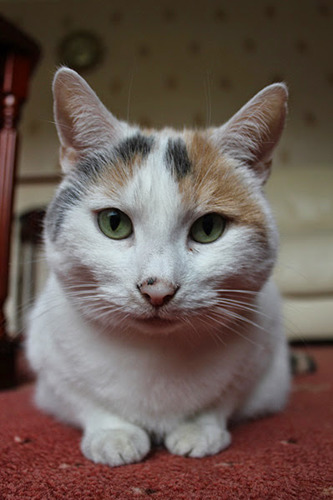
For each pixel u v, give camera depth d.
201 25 1.27
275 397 0.37
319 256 0.82
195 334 0.29
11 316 0.72
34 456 0.29
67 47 1.26
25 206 1.03
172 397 0.30
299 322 0.80
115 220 0.29
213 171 0.30
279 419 0.36
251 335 0.31
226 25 1.27
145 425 0.31
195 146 0.31
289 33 1.27
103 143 0.32
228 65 1.26
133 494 0.24
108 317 0.29
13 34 0.46
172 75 1.26
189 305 0.28
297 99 1.26
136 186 0.29
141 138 0.31
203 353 0.30
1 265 0.46
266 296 0.34
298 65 1.27
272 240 0.31
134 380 0.29
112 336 0.29
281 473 0.26
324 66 1.27
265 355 0.33
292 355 0.56
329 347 0.81
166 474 0.26
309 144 1.25
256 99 0.31
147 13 1.28
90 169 0.31
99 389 0.30
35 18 1.28
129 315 0.28
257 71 1.26
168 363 0.29
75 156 0.32
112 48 1.26
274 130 0.32
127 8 1.28
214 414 0.31
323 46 1.27
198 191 0.29
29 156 1.20
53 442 0.31
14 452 0.30
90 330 0.30
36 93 1.21
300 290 0.82
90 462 0.28
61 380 0.31
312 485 0.25
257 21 1.28
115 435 0.29
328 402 0.41
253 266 0.30
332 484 0.25
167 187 0.28
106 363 0.29
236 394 0.32
